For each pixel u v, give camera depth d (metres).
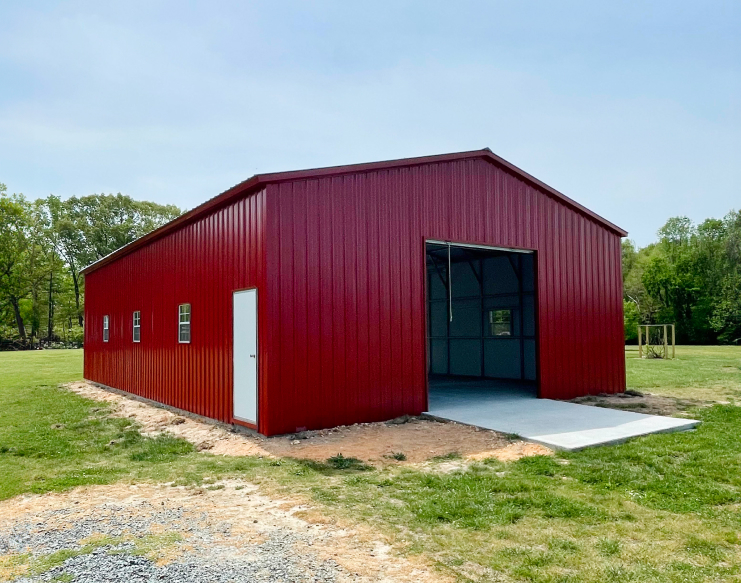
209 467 6.39
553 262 11.65
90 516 4.68
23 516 4.73
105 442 8.20
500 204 10.84
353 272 8.71
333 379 8.37
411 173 9.59
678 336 45.50
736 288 42.62
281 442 7.47
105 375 16.11
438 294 18.34
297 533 4.18
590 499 4.96
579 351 11.95
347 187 8.76
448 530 4.21
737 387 13.68
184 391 10.74
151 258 12.91
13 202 48.81
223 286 9.23
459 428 8.24
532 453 6.73
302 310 8.12
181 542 4.01
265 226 7.88
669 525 4.30
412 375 9.29
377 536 4.10
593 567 3.53
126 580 3.34
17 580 3.38
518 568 3.52
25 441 8.20
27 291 49.75
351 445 7.27
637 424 8.22
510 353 15.62
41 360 28.06
